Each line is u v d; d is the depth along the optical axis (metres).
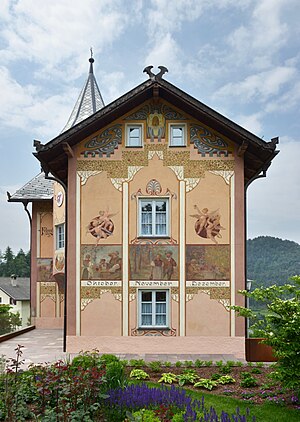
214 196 15.68
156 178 15.77
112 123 15.98
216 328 15.25
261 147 14.93
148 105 16.00
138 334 15.27
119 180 15.80
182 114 15.97
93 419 7.32
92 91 23.70
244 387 9.98
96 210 15.71
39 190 23.89
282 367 8.56
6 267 93.38
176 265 15.46
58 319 23.59
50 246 23.91
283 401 8.75
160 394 7.93
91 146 15.91
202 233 15.55
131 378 10.79
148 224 15.77
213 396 9.18
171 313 15.30
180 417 6.57
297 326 8.33
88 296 15.43
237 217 15.60
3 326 22.64
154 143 15.88
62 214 20.02
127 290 15.41
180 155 15.84
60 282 21.61
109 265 15.51
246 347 13.56
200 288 15.38
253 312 9.57
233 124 14.95
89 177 15.82
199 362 12.42
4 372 9.04
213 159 15.79
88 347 15.23
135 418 6.52
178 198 15.69
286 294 9.20
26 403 8.09
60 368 8.12
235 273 15.42
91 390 7.61
